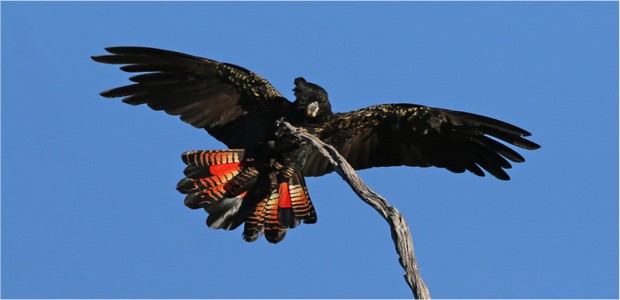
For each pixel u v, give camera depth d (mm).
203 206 14961
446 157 15812
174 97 15234
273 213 15094
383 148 15906
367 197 10922
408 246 10141
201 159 14586
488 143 15312
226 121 15438
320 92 14953
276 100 15094
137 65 14898
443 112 15047
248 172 14914
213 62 14977
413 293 9797
